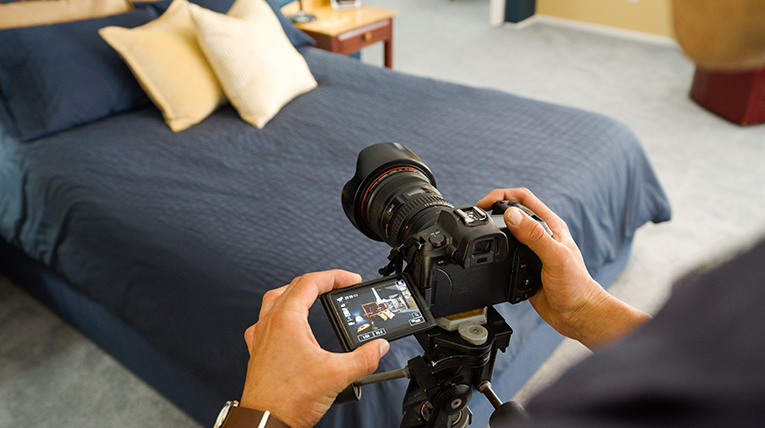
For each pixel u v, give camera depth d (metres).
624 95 3.84
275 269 1.44
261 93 2.19
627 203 2.08
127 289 1.60
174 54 2.18
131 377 1.93
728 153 3.09
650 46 4.71
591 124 2.12
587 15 5.11
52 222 1.82
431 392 0.76
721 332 0.18
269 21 2.40
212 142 2.06
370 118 2.22
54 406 1.82
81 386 1.89
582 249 1.83
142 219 1.65
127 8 2.52
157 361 1.72
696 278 0.20
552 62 4.46
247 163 1.93
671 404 0.19
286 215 1.65
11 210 1.98
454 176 1.83
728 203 2.69
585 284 0.72
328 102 2.36
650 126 3.41
